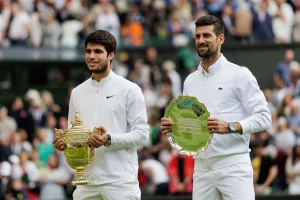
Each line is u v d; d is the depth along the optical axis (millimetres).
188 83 16594
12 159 28281
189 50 38312
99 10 37875
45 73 36812
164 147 29688
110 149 16125
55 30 37375
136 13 39062
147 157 29516
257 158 29234
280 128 30656
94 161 16156
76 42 37594
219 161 16172
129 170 16250
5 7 36875
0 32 36781
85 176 16234
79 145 15836
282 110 33281
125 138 15961
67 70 37031
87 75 37094
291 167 29203
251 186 16234
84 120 16328
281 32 39531
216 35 16125
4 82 36469
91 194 16266
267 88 38375
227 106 16219
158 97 34719
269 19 39281
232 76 16188
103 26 37750
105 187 16172
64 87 36531
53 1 37594
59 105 36219
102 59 16031
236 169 16125
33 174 28562
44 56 36844
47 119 32219
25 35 37031
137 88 16297
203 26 16109
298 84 35719
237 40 38875
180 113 16062
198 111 15922
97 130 15727
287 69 36594
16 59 36562
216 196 16359
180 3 39500
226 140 16109
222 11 39000
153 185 28672
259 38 39156
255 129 15945
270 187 29062
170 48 38188
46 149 30078
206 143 15852
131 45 38250
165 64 35344
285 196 28812
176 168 28297
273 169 29125
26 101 35469
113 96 16219
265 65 38562
